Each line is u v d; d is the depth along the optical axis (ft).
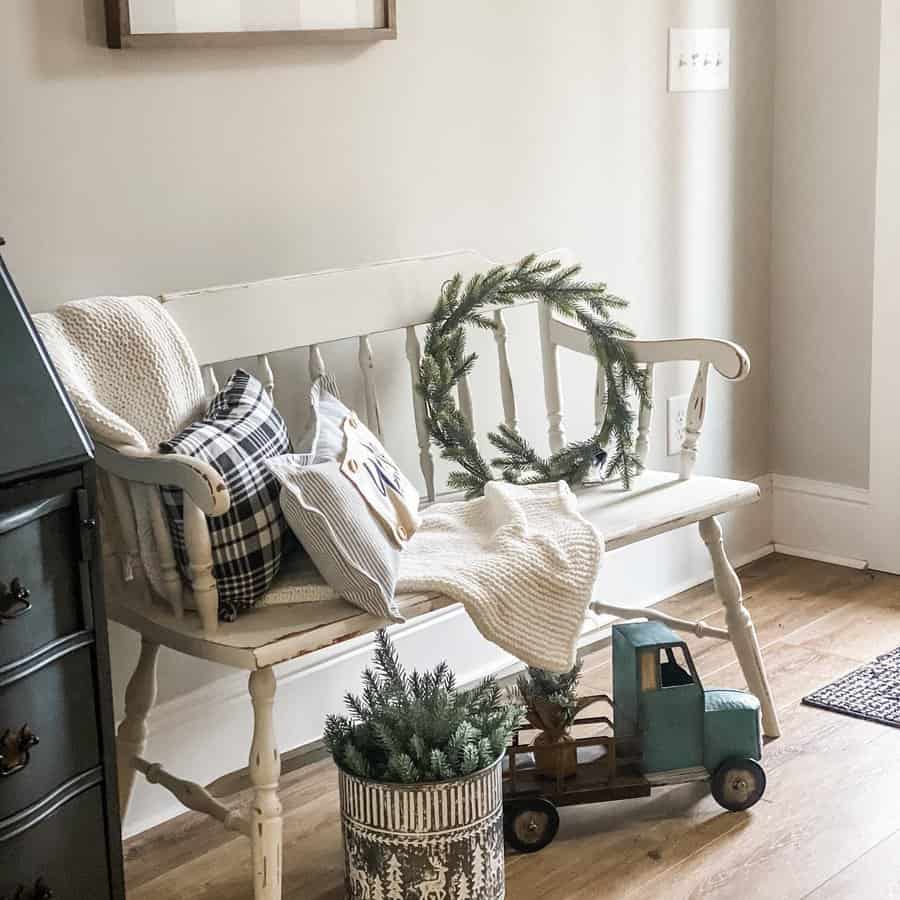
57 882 5.65
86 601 5.64
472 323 9.12
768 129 11.60
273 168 8.23
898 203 11.01
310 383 8.56
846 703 9.16
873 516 11.68
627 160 10.36
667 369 11.00
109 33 7.32
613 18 10.02
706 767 7.77
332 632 6.48
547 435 10.14
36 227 7.25
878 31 10.93
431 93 8.98
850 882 7.16
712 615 10.84
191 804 6.84
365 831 6.65
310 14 8.15
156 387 6.95
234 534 6.49
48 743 5.53
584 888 7.19
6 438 5.28
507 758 7.80
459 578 6.91
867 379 11.53
